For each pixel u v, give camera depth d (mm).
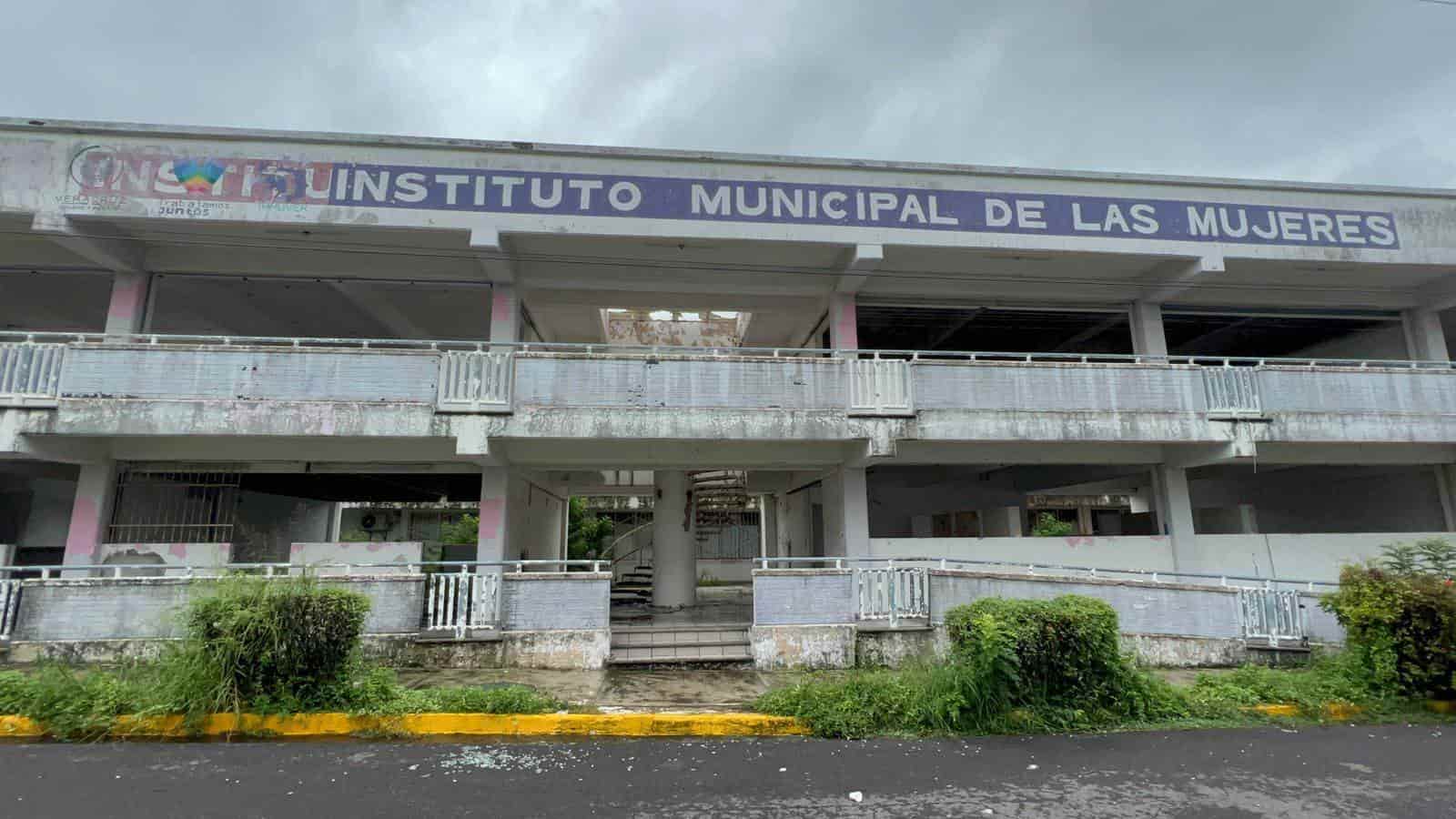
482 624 9242
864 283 13141
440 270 12328
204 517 11641
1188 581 12547
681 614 12516
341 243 11562
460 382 10336
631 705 7332
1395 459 13328
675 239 11477
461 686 7996
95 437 10820
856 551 12117
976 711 6660
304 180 10789
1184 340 16672
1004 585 9750
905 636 9648
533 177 11180
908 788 5223
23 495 14484
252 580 6926
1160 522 13039
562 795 5023
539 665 9164
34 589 8641
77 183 10445
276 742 6145
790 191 11633
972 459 12438
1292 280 13672
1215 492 17844
